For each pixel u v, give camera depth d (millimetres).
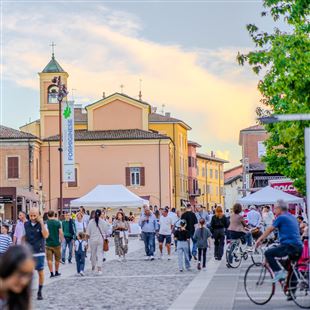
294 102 27000
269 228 19594
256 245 19922
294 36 27125
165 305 20312
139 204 58531
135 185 99500
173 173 112312
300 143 26266
